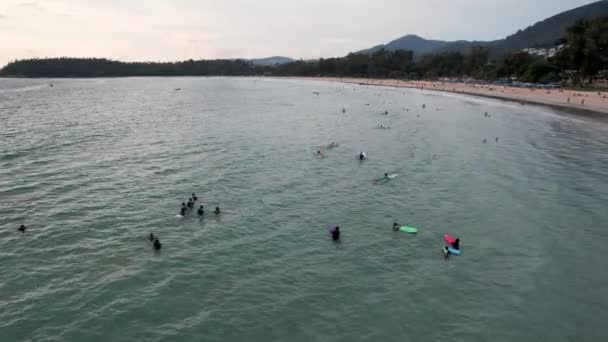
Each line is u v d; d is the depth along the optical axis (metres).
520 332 16.91
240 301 18.70
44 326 16.92
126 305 18.36
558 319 17.78
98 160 42.16
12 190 32.56
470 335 16.66
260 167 40.38
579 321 17.67
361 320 17.48
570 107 88.06
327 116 80.25
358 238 25.22
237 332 16.66
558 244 24.66
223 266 21.70
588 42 120.38
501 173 39.00
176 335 16.45
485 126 66.81
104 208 29.31
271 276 20.80
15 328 16.77
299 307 18.33
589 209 29.98
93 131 59.66
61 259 22.28
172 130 61.22
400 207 30.30
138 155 44.59
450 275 21.16
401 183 35.84
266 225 26.91
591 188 34.59
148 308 18.16
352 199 31.88
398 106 99.19
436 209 29.97
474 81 181.62
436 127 65.81
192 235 25.31
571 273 21.50
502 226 27.11
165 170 38.88
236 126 65.88
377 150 48.59
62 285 19.86
